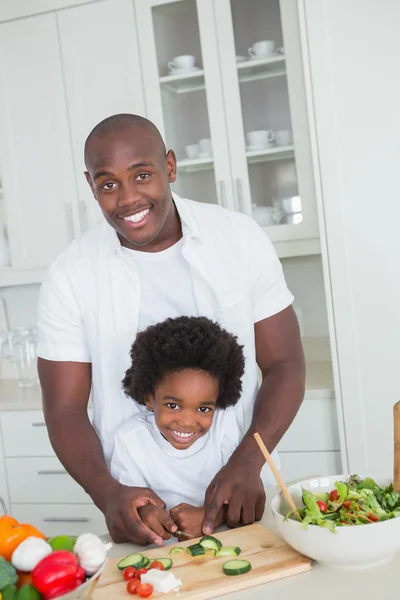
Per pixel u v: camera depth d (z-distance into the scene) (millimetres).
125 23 2842
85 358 1570
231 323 1557
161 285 1553
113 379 1554
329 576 1080
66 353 1548
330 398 2469
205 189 2824
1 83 3016
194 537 1272
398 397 2350
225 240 1556
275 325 1594
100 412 1576
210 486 1335
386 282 2336
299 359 1591
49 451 2820
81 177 2969
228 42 2723
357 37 2293
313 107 2342
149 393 1405
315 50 2322
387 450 2375
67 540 1022
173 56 2809
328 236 2363
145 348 1389
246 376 1576
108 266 1527
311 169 2658
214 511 1278
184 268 1544
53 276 1558
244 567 1093
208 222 1558
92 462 1412
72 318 1550
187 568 1129
